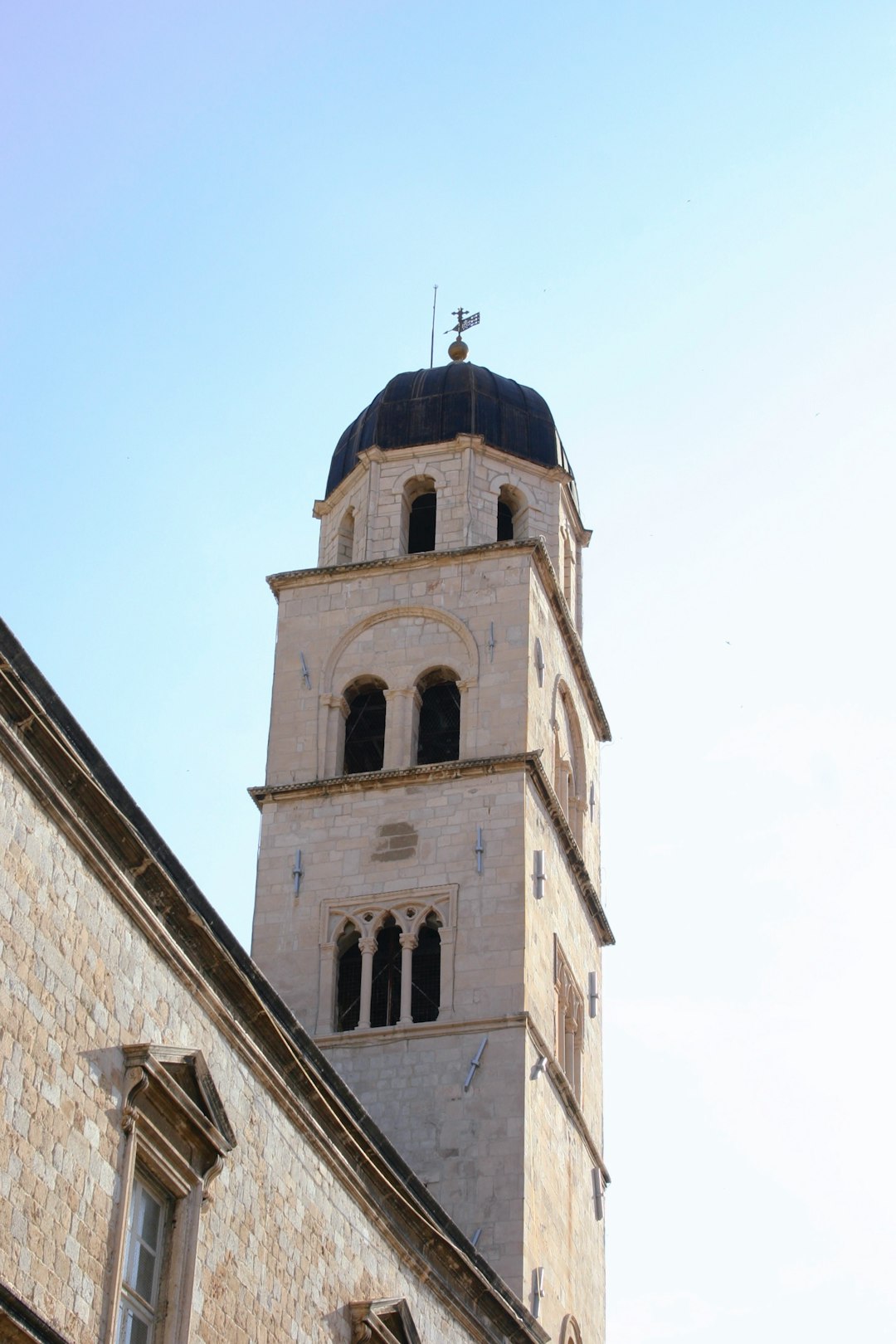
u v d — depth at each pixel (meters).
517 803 65.69
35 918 31.36
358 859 66.00
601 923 73.06
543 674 70.56
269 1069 38.72
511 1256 57.81
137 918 34.47
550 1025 64.88
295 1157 39.56
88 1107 32.06
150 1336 33.41
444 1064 61.41
